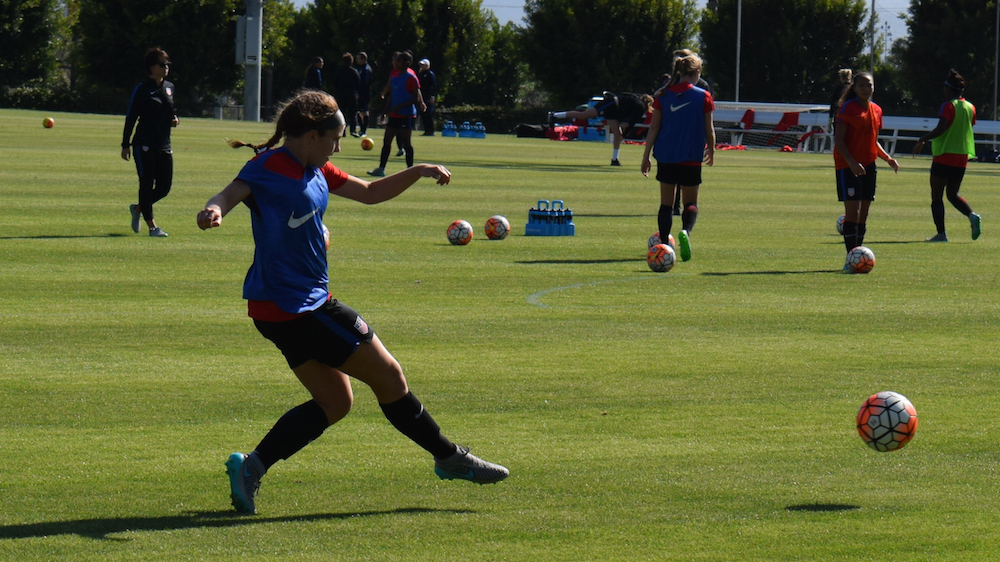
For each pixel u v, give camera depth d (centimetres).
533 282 2080
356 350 880
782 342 1589
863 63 13050
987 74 12256
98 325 1608
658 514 901
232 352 1458
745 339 1605
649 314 1786
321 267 878
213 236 2564
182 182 3853
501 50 15500
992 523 888
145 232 2605
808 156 7906
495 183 4350
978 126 8919
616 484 974
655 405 1241
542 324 1689
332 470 1006
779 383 1348
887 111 12431
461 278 2106
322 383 906
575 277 2148
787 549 828
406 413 916
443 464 936
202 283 1967
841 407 1245
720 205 3800
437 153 6209
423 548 823
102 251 2302
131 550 810
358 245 2527
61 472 985
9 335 1536
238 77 13025
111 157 4825
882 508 920
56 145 5516
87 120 8625
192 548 816
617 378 1360
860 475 1007
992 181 5431
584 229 2955
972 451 1085
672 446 1089
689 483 980
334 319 870
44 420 1146
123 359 1412
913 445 1103
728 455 1062
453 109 12550
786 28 12769
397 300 1869
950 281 2191
